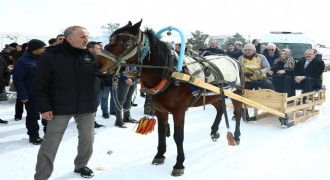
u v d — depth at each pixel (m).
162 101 3.86
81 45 3.48
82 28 3.48
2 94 8.69
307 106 6.88
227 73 4.89
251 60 7.11
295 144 5.30
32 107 5.03
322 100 7.37
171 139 5.55
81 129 3.78
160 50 3.75
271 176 4.02
